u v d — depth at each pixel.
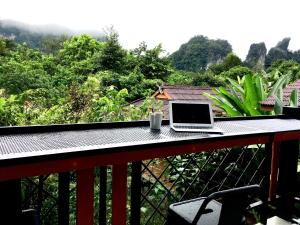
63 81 20.73
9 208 1.72
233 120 3.38
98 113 5.36
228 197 1.69
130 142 2.03
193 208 2.12
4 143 1.88
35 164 1.63
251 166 4.41
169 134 2.40
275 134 2.79
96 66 25.33
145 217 3.59
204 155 4.36
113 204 2.17
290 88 7.43
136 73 23.17
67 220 1.94
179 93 13.94
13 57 26.89
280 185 3.38
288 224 3.16
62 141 1.99
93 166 1.85
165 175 4.32
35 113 5.17
